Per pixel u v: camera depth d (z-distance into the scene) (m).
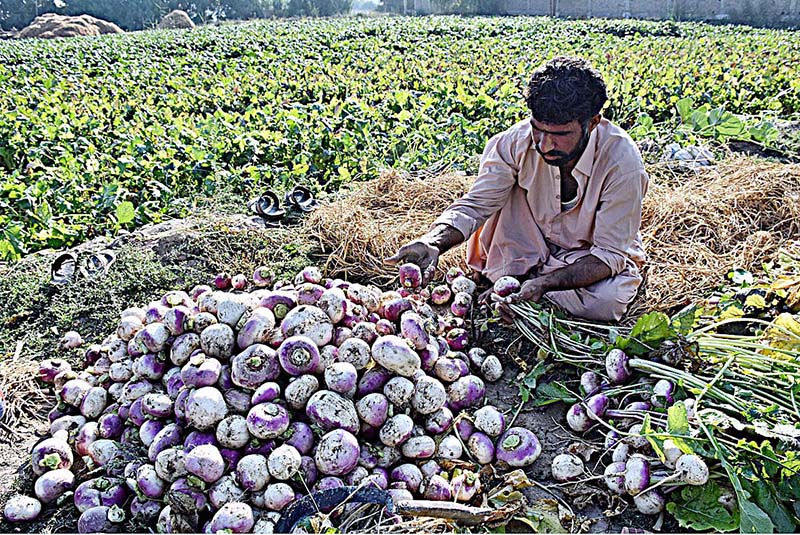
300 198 5.43
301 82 12.28
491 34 26.38
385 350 2.72
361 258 4.38
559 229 3.59
